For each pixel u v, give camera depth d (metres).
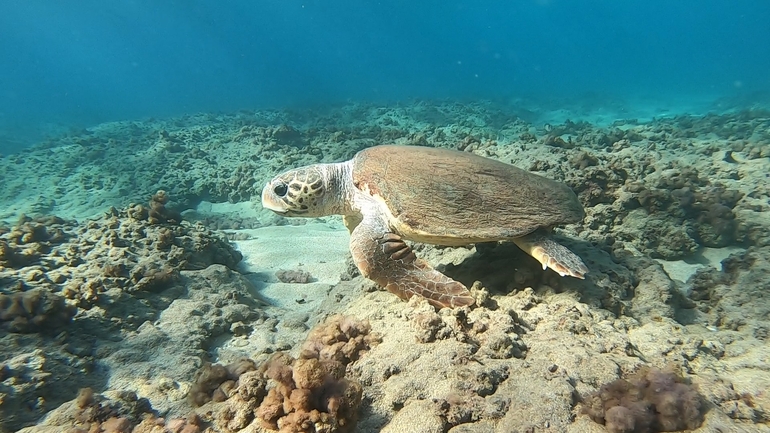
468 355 0.83
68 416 0.87
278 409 0.73
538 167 1.97
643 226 1.63
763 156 2.30
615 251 1.43
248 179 2.91
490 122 5.20
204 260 1.58
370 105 7.09
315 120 6.00
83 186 3.21
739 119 4.01
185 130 4.61
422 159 1.25
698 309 1.24
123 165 3.44
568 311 0.99
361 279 1.41
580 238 1.50
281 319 1.33
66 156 3.93
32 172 3.62
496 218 1.12
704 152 2.44
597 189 1.75
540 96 9.24
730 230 1.59
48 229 1.53
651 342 0.92
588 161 1.92
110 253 1.41
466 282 1.25
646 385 0.72
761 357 0.89
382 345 0.90
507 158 2.27
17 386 0.91
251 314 1.32
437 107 6.25
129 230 1.54
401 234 1.19
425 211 1.13
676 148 2.73
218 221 2.47
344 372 0.79
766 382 0.79
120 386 0.99
